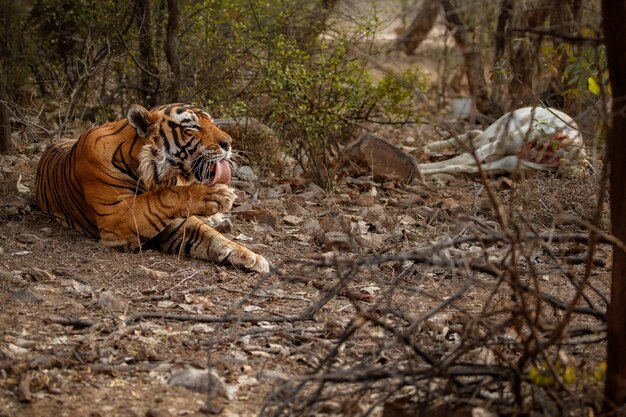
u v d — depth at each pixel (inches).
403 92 446.3
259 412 197.0
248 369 219.1
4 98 416.5
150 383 209.2
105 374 212.2
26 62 478.0
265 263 296.5
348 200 397.4
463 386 182.5
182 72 458.6
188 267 295.7
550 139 401.4
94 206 310.2
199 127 316.8
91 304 255.0
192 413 194.9
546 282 292.5
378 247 324.8
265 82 422.9
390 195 416.5
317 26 481.1
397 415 185.6
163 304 260.2
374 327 245.3
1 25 473.1
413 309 263.0
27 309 248.1
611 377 170.1
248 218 358.0
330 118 414.0
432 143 498.3
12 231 321.1
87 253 302.4
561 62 397.4
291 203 379.6
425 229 358.9
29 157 414.6
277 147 435.5
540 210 362.0
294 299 270.7
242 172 416.2
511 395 187.9
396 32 691.4
